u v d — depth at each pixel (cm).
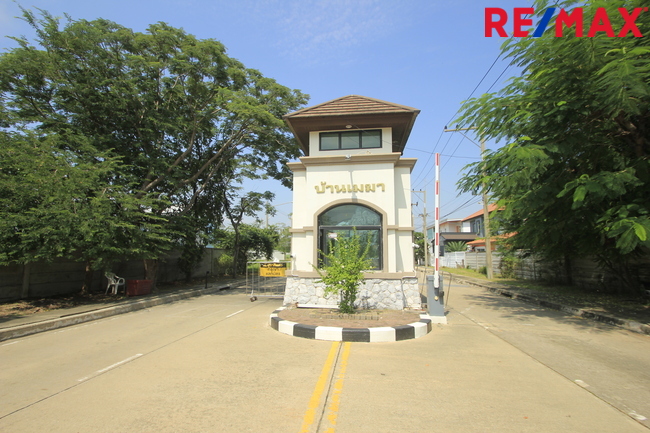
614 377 512
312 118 1099
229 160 1983
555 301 1241
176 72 1512
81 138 1200
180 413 383
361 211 1088
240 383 471
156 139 1462
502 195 1084
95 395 432
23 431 344
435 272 911
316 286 1058
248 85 1739
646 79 743
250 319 942
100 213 1065
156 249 1373
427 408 400
